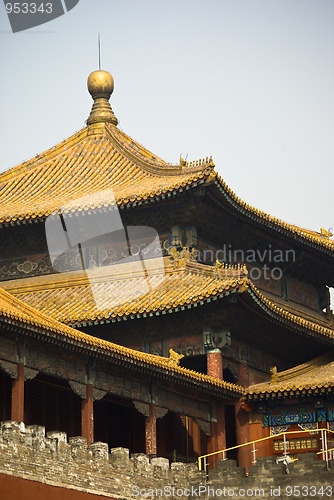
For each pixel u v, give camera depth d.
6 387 67.69
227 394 74.62
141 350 79.44
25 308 66.62
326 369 77.12
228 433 80.38
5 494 56.66
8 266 85.62
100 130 94.06
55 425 70.56
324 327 91.75
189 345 78.12
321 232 93.81
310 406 74.81
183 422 78.38
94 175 89.50
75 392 65.88
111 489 63.59
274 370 76.94
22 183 90.88
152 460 67.94
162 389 71.50
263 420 75.56
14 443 57.97
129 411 74.94
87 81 96.06
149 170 87.50
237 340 79.81
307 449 74.00
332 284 94.19
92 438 65.94
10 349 62.47
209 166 78.75
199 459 70.19
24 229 84.38
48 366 64.50
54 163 92.44
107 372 68.06
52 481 59.69
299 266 89.88
